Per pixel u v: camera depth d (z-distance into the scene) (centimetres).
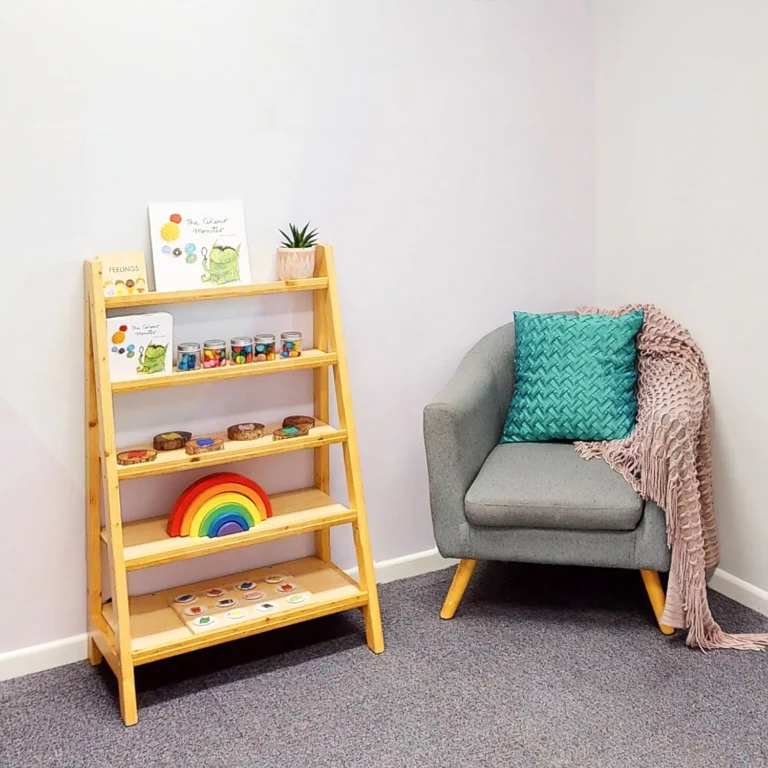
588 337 270
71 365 236
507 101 287
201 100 240
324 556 274
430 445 247
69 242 230
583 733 208
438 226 282
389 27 263
